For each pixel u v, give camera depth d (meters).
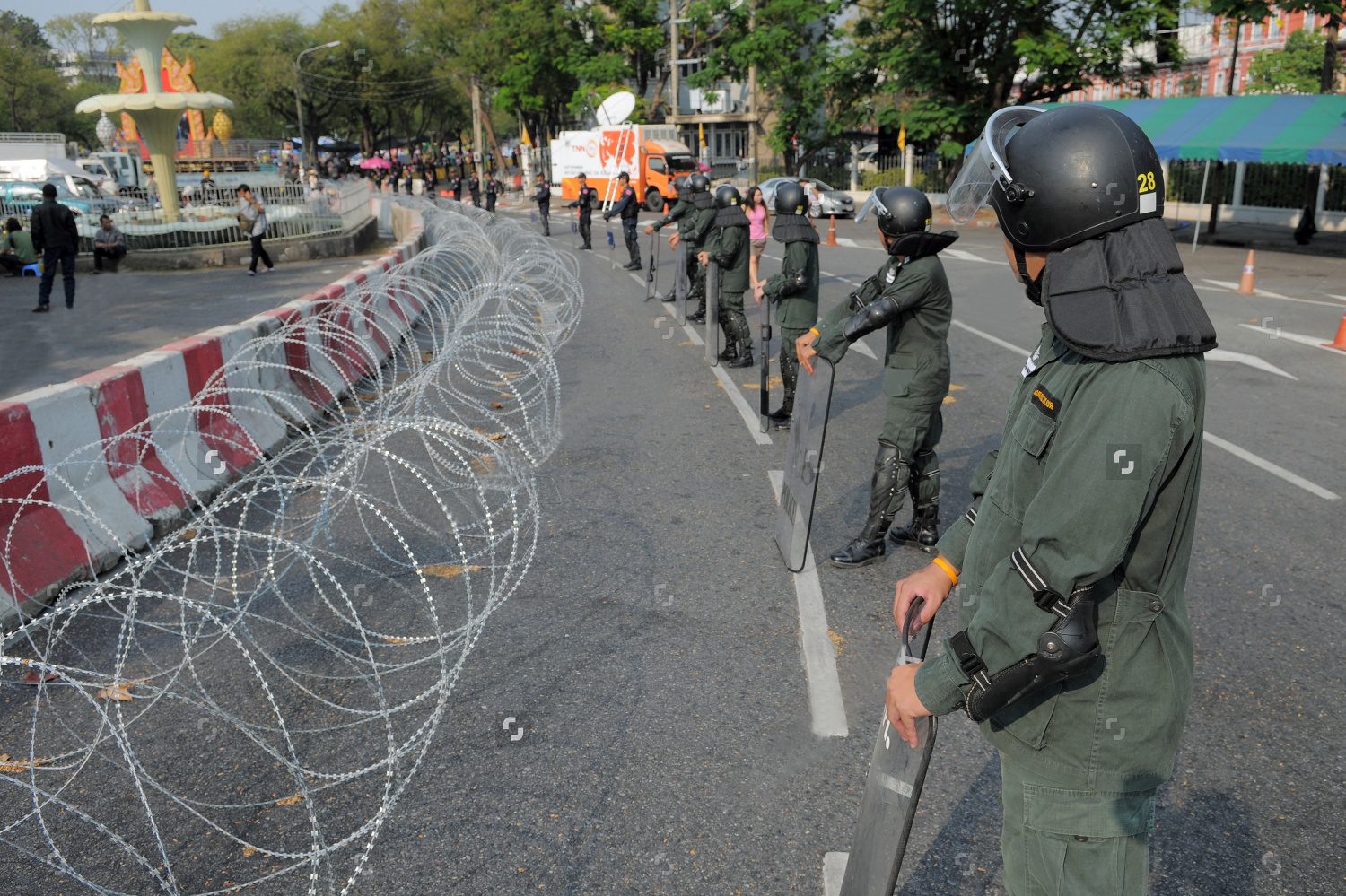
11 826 2.96
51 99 79.56
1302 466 6.77
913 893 2.79
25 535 4.75
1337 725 3.61
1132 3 30.92
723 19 50.72
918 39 34.53
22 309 15.93
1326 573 4.99
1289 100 22.11
